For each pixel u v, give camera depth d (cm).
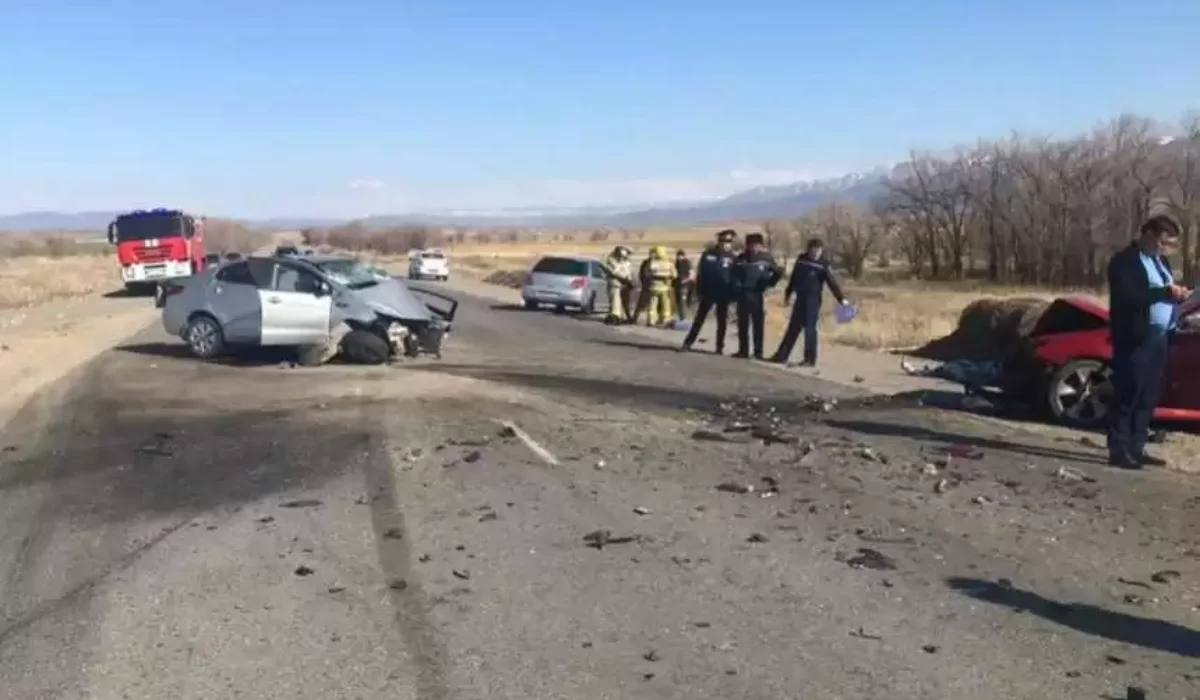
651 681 522
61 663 548
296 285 1784
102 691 514
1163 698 504
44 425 1211
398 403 1342
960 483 928
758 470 977
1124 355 990
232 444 1095
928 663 544
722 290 2066
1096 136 6025
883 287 6206
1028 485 924
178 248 4384
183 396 1412
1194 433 1172
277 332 1772
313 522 806
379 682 522
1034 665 541
